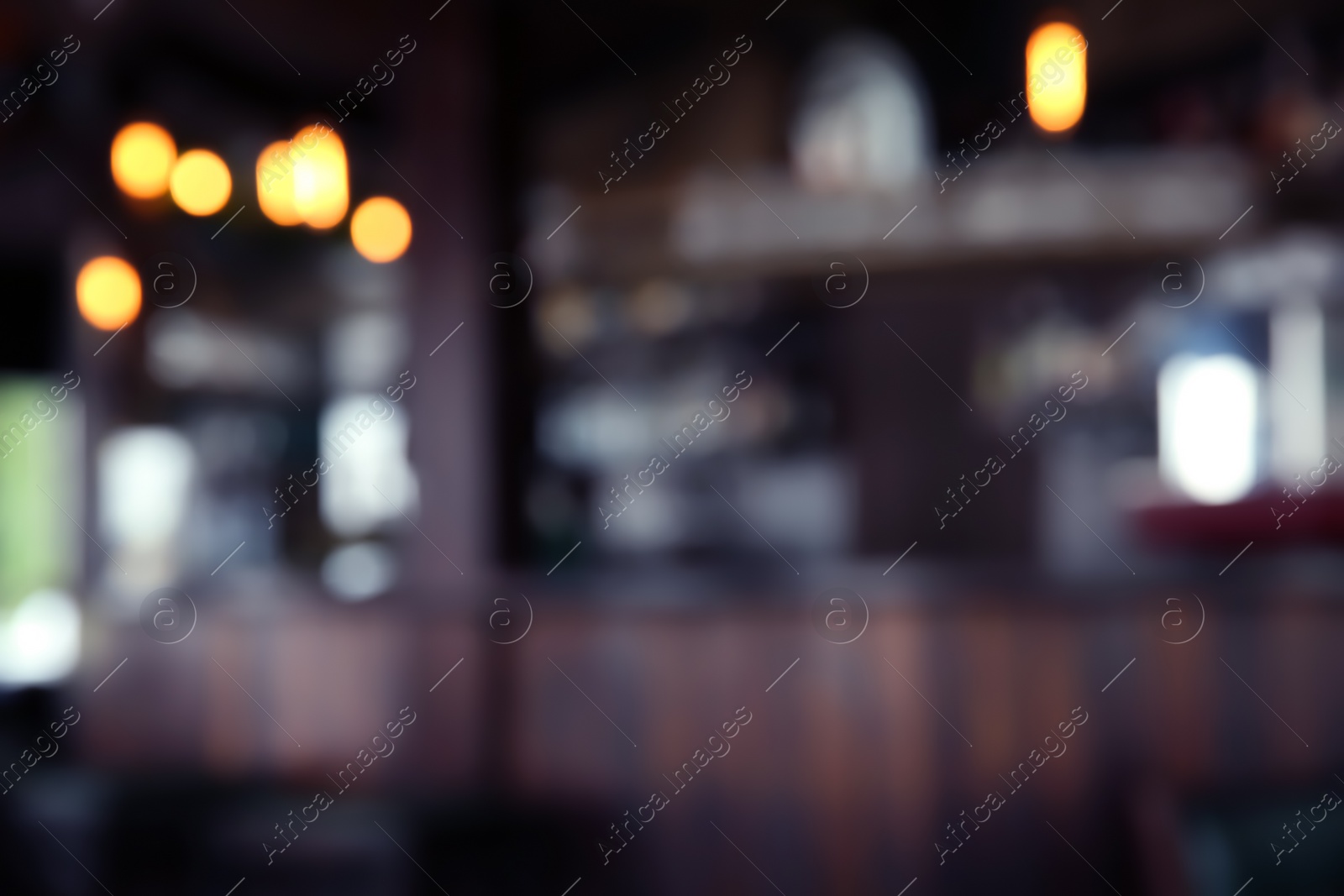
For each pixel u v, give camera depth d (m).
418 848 1.95
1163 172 2.62
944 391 3.44
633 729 2.24
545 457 2.93
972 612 2.15
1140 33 2.83
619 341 3.22
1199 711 2.08
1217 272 2.84
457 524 2.38
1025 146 2.86
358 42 2.71
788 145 3.17
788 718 2.20
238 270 3.33
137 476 3.27
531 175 2.78
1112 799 2.09
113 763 2.41
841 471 3.47
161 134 2.75
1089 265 2.92
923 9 3.13
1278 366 2.91
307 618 2.37
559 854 2.24
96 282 2.91
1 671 3.14
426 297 2.43
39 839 2.04
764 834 2.20
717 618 2.22
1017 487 3.36
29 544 3.43
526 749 2.28
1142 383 3.12
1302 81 2.58
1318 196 2.60
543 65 3.05
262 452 3.46
